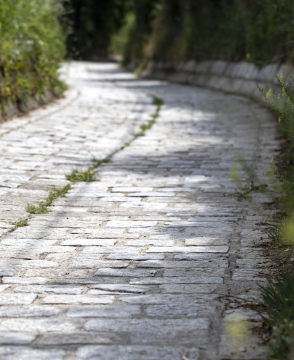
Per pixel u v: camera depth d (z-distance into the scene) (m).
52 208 7.98
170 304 4.84
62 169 10.16
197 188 8.94
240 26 25.67
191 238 6.66
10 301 5.00
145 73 42.06
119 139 13.20
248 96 21.61
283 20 18.16
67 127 14.49
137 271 5.69
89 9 68.06
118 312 4.70
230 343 4.09
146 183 9.30
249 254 6.05
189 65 33.88
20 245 6.52
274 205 7.81
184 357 3.90
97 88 26.39
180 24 38.03
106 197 8.52
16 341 4.18
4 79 15.40
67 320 4.56
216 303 4.83
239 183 4.78
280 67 18.67
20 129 13.81
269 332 4.23
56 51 21.62
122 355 3.94
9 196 8.45
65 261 6.03
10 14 16.41
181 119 16.42
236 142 12.70
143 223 7.30
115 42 76.19
